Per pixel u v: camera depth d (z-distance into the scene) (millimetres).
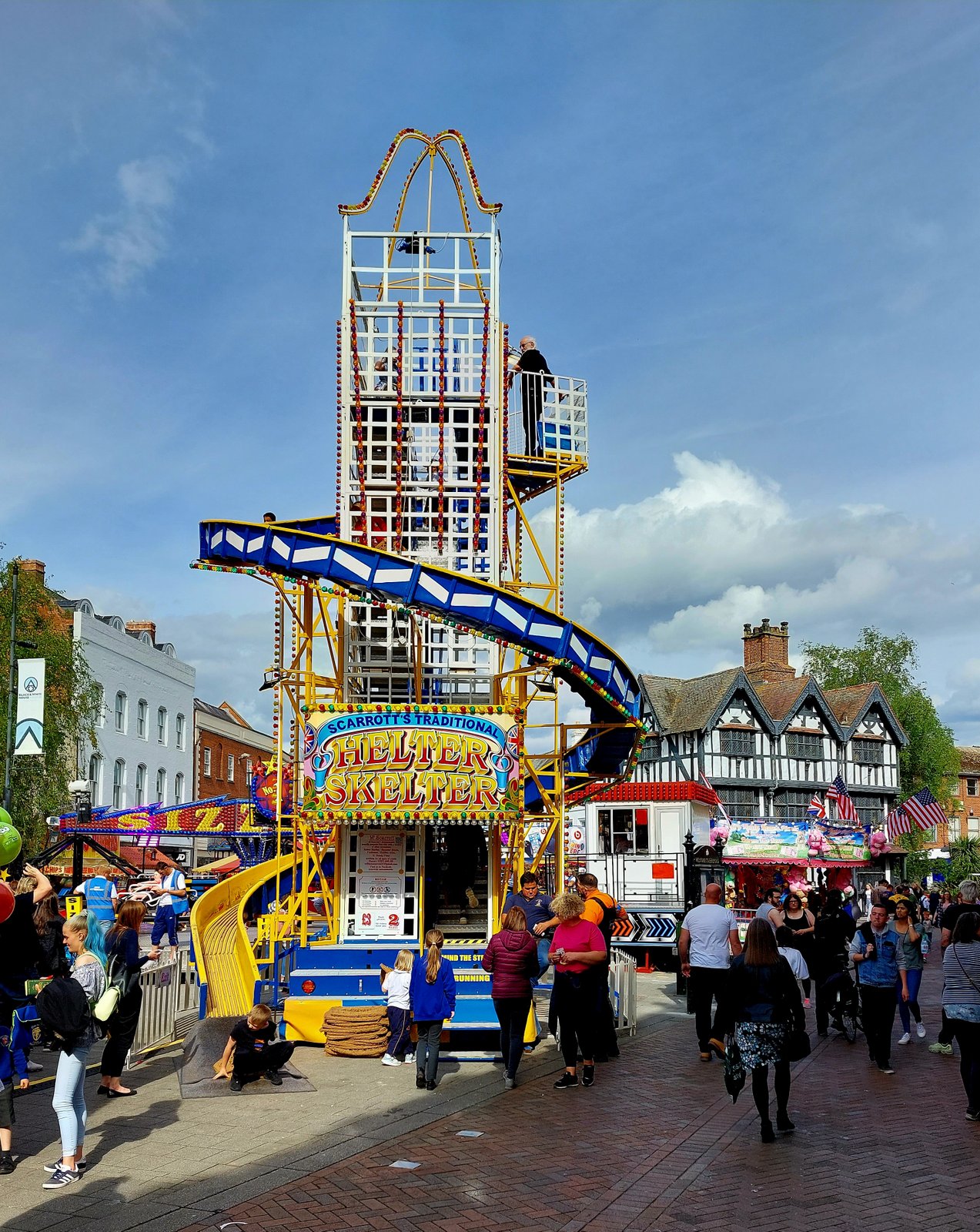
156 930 20562
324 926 17156
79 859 17969
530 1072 11117
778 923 14031
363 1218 6566
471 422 16953
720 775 50688
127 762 45156
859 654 65500
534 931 10953
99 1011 7742
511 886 15016
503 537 19000
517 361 19500
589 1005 10391
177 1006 12844
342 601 16266
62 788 34062
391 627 16766
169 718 50062
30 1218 6531
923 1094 10234
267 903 21000
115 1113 9227
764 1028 8398
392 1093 10031
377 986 13023
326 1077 10797
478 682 17359
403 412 17141
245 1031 10297
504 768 14000
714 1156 7988
